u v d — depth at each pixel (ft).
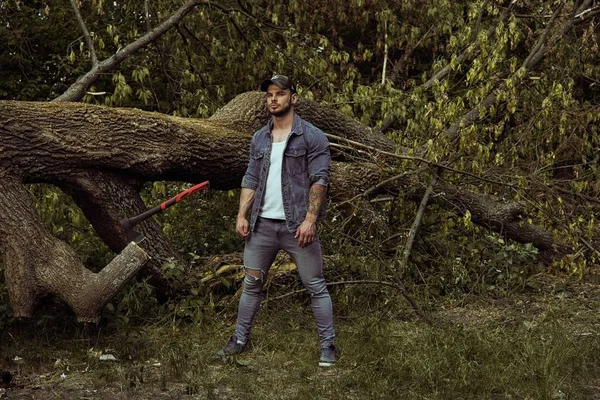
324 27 35.70
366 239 22.20
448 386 13.50
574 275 24.88
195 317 17.62
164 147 18.80
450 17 31.32
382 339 15.87
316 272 14.99
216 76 30.73
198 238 23.88
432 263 22.62
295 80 29.68
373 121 30.66
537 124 26.30
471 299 21.29
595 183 28.12
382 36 33.96
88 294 15.58
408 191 23.08
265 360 15.29
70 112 17.67
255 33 31.37
